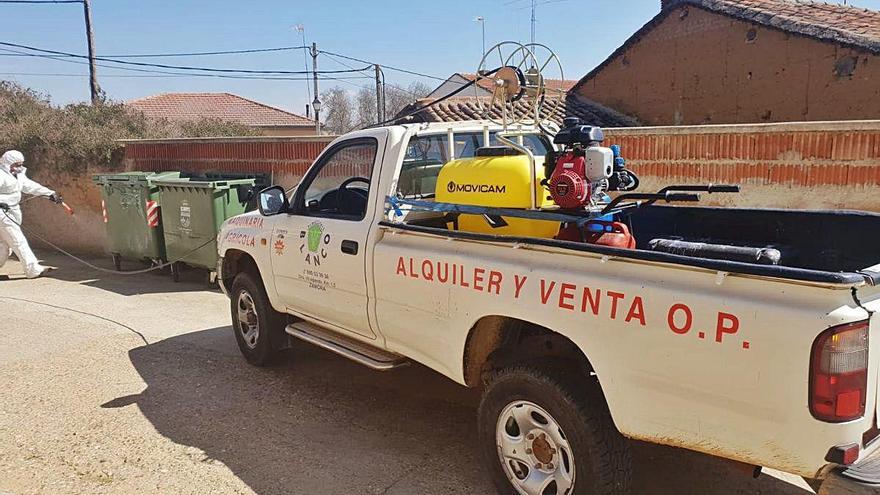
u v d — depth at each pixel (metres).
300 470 3.95
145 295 8.92
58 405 5.05
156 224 9.88
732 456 2.59
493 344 3.66
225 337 6.76
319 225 4.63
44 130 13.19
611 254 2.86
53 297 8.95
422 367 5.66
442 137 4.51
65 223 13.24
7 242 10.31
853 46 10.64
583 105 15.41
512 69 4.30
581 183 3.39
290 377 5.50
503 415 3.34
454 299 3.56
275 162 10.33
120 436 4.48
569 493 3.09
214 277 9.12
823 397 2.31
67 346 6.58
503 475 3.40
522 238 3.21
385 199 4.16
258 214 5.53
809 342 2.30
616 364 2.85
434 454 4.11
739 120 12.80
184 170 11.59
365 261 4.15
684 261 2.62
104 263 11.84
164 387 5.37
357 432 4.44
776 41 11.97
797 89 11.74
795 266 3.77
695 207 4.19
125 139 12.74
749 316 2.43
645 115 14.53
